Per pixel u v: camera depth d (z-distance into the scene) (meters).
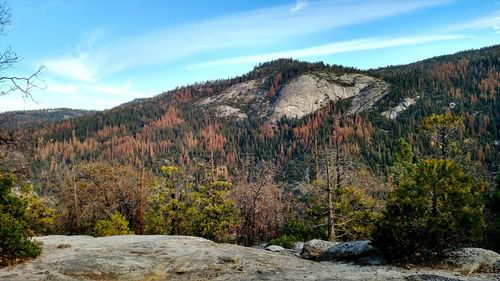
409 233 14.34
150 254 14.77
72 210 41.25
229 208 40.44
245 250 17.02
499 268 13.45
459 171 14.91
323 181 34.78
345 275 12.41
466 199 14.50
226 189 41.56
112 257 13.75
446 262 14.04
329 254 16.34
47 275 11.65
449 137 35.44
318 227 35.66
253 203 41.91
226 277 12.19
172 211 38.91
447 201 14.77
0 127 15.18
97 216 41.25
